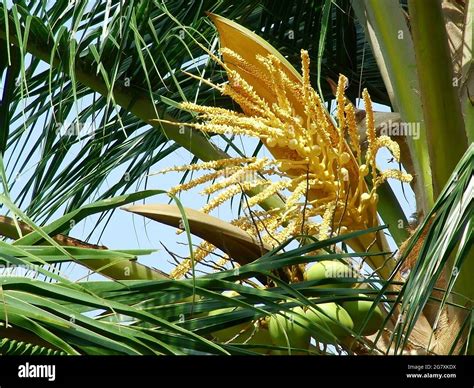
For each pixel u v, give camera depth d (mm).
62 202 3541
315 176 2611
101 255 1920
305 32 3727
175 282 1935
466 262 2322
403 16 2971
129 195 1965
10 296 1725
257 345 1964
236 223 2561
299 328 2291
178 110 3578
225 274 2035
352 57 3812
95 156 3598
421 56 2363
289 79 2844
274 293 1989
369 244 2664
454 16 2959
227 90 2678
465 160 2055
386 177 2621
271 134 2596
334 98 3875
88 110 3615
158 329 1933
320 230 2391
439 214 2020
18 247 1851
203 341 1812
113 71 3000
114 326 1793
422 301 1903
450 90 2352
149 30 3342
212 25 3514
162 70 3346
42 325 1734
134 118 3688
